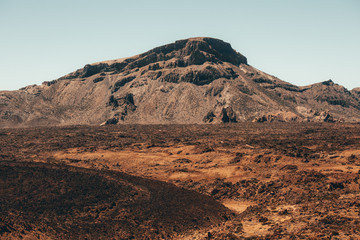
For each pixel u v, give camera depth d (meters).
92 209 97.06
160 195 117.00
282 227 71.69
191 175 164.75
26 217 83.19
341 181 126.88
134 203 105.75
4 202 91.12
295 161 170.00
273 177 146.12
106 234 85.94
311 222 69.50
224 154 195.25
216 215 108.25
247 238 70.62
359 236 58.53
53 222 85.06
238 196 135.88
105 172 138.25
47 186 107.19
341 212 72.38
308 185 129.00
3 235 72.06
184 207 109.44
